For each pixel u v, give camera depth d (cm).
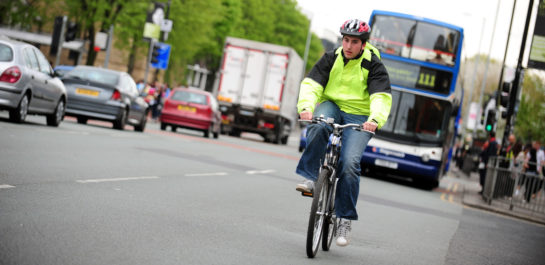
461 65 5988
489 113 6888
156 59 8538
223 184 3181
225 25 16388
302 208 2789
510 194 5153
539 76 16250
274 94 9275
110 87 5631
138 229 1756
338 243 1828
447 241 2580
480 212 4525
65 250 1412
